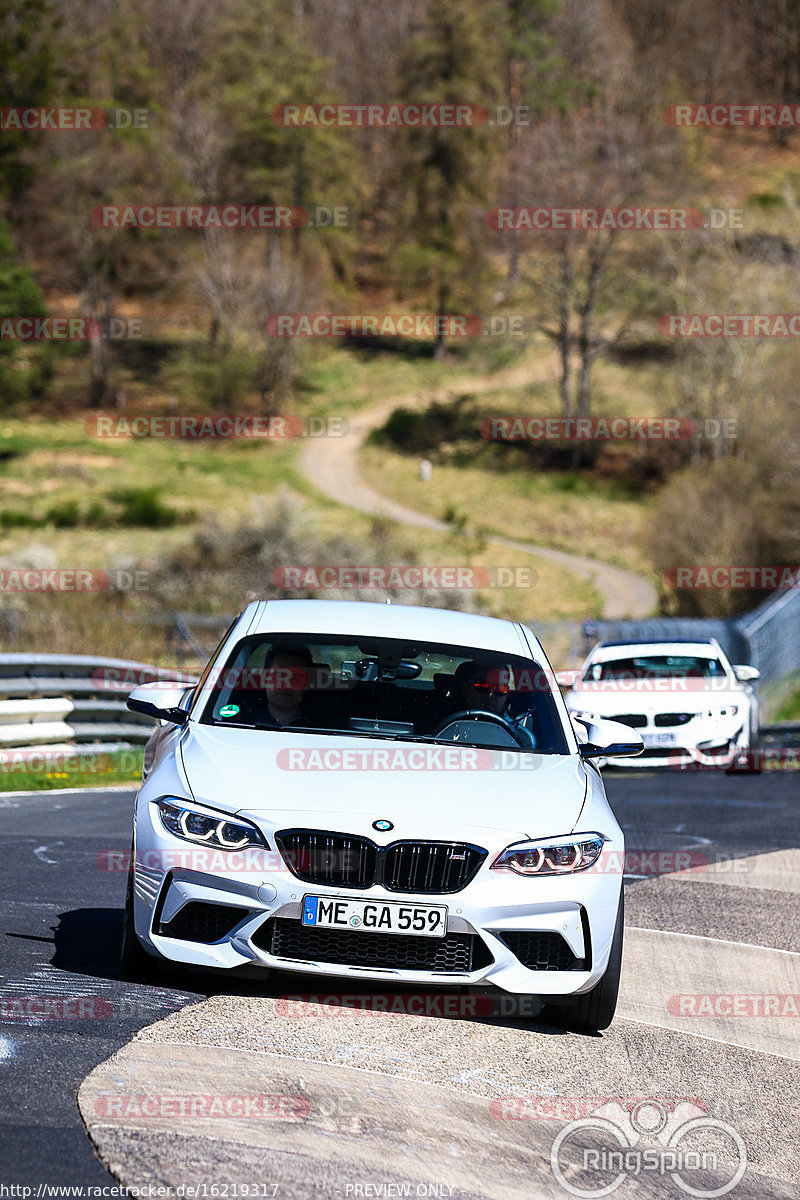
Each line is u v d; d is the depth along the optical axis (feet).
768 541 429.79
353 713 55.21
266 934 46.91
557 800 50.65
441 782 50.19
